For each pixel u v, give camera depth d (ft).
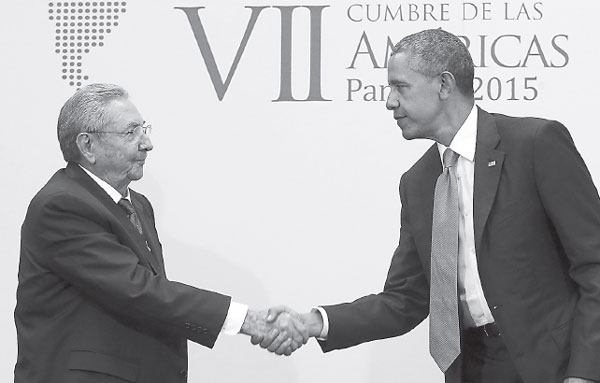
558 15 11.82
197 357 12.55
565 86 11.81
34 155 12.71
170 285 9.63
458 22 12.00
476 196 9.12
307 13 12.30
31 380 9.46
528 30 11.88
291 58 12.33
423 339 12.18
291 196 12.35
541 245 9.03
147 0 12.55
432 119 9.42
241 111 12.42
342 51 12.24
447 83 9.35
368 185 12.22
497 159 9.10
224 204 12.44
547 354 8.95
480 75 11.94
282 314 10.44
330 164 12.28
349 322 10.45
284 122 12.35
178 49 12.51
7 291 12.73
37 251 9.53
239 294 12.41
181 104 12.48
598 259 8.68
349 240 12.25
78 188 9.64
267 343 10.33
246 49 12.41
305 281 12.32
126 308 9.44
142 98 12.53
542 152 8.89
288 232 12.35
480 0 11.95
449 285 9.29
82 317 9.48
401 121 9.60
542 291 9.00
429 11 12.07
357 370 12.31
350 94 12.23
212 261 12.44
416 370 12.19
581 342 8.54
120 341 9.46
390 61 9.59
